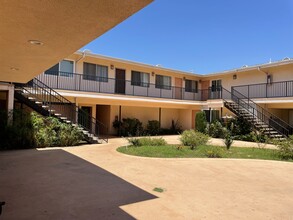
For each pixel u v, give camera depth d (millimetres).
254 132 15391
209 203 4637
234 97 18688
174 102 19828
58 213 4039
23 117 11484
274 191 5418
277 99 15711
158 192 5223
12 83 11453
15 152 9961
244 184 5930
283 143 9836
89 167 7512
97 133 18391
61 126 12297
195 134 12375
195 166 7859
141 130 19328
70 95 14703
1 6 3049
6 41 4441
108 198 4801
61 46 4715
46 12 3213
